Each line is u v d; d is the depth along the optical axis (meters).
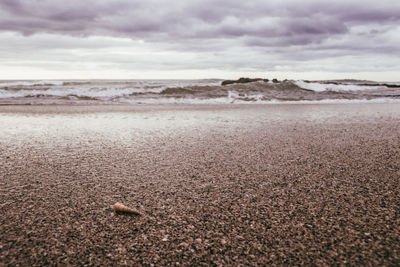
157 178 3.15
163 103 14.50
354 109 11.63
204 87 20.73
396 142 5.10
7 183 2.95
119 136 5.68
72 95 16.88
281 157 4.07
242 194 2.69
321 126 7.04
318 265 1.62
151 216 2.25
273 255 1.73
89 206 2.42
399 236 1.91
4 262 1.64
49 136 5.64
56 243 1.86
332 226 2.07
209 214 2.29
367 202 2.49
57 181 3.03
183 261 1.67
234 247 1.82
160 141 5.19
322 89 21.41
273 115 9.57
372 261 1.65
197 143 5.02
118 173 3.31
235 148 4.64
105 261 1.67
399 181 3.03
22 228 2.04
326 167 3.57
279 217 2.22
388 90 22.61
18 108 11.30
